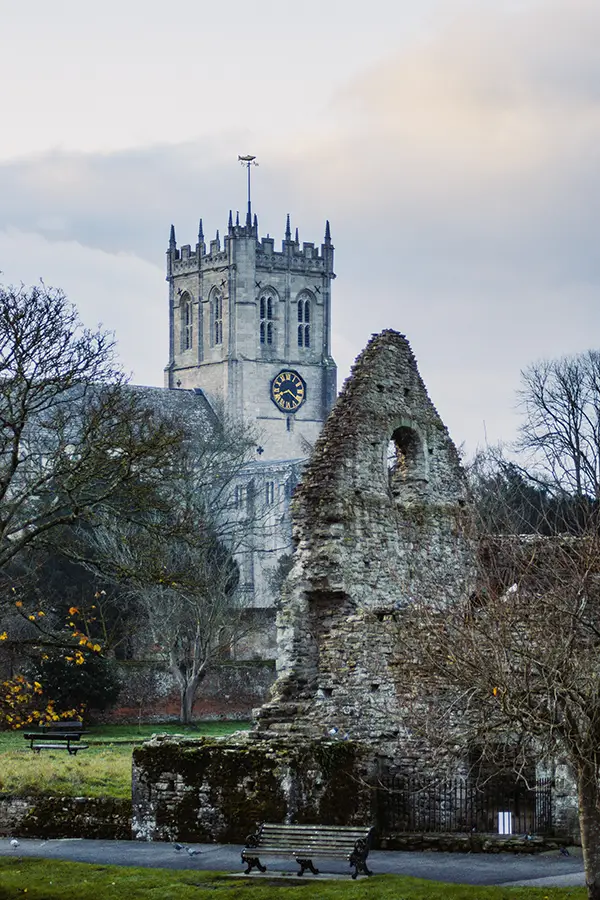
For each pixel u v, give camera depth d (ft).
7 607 248.93
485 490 230.27
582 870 131.64
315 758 146.30
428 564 164.86
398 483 173.78
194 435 436.76
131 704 362.33
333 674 152.87
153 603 344.28
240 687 386.93
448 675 127.65
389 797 146.92
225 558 417.08
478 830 145.89
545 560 149.18
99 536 291.79
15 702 181.27
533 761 142.31
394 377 170.50
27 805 161.38
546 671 117.60
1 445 185.68
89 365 187.93
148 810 153.79
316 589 157.58
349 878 131.34
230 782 150.30
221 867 138.41
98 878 135.23
